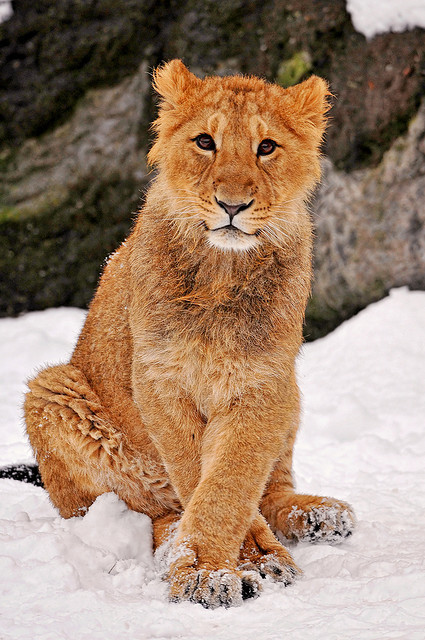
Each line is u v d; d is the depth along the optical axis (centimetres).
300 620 681
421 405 1535
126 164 1978
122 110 1973
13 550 804
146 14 1964
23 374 1698
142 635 663
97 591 742
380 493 1132
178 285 833
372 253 1873
